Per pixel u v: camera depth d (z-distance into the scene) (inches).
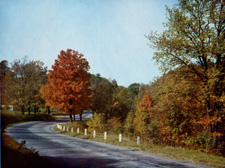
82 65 1550.2
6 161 288.5
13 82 2106.3
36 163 334.0
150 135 1044.5
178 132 896.9
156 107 891.4
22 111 2196.1
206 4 666.8
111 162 436.1
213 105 736.3
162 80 736.3
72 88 1454.2
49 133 1161.4
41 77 2517.2
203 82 680.4
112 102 2047.2
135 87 3986.2
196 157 509.4
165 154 550.6
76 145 711.7
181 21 675.4
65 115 3294.8
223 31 663.1
